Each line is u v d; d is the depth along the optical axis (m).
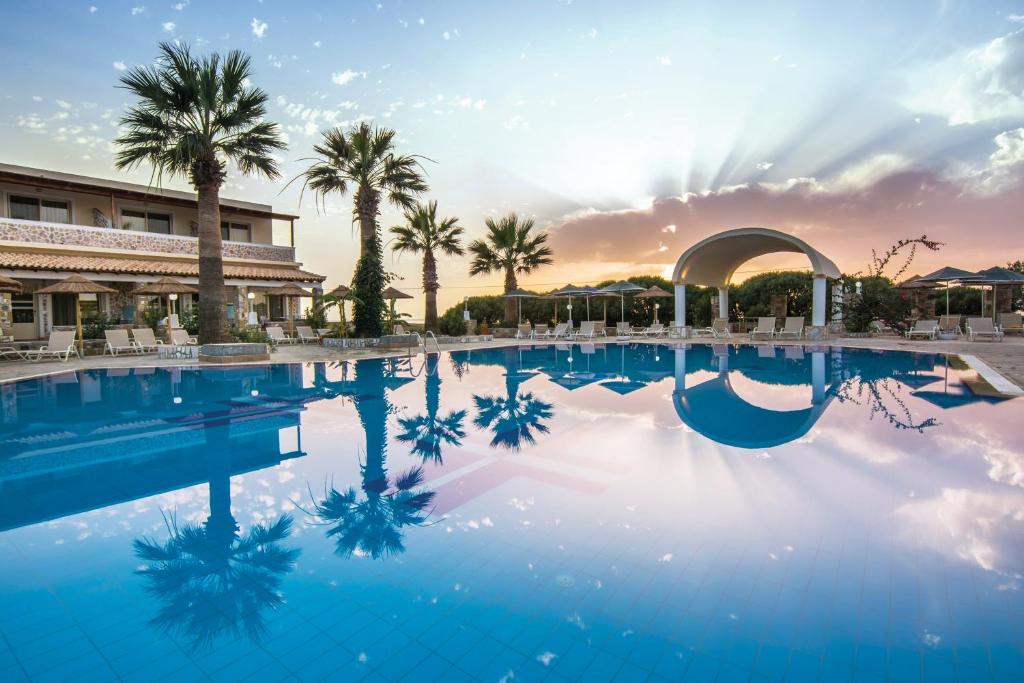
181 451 5.98
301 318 25.95
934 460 5.15
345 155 19.02
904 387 9.60
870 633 2.50
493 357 17.20
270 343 19.11
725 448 5.80
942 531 3.57
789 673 2.25
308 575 3.16
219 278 14.95
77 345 17.23
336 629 2.64
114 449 6.08
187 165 14.01
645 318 29.58
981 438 5.94
